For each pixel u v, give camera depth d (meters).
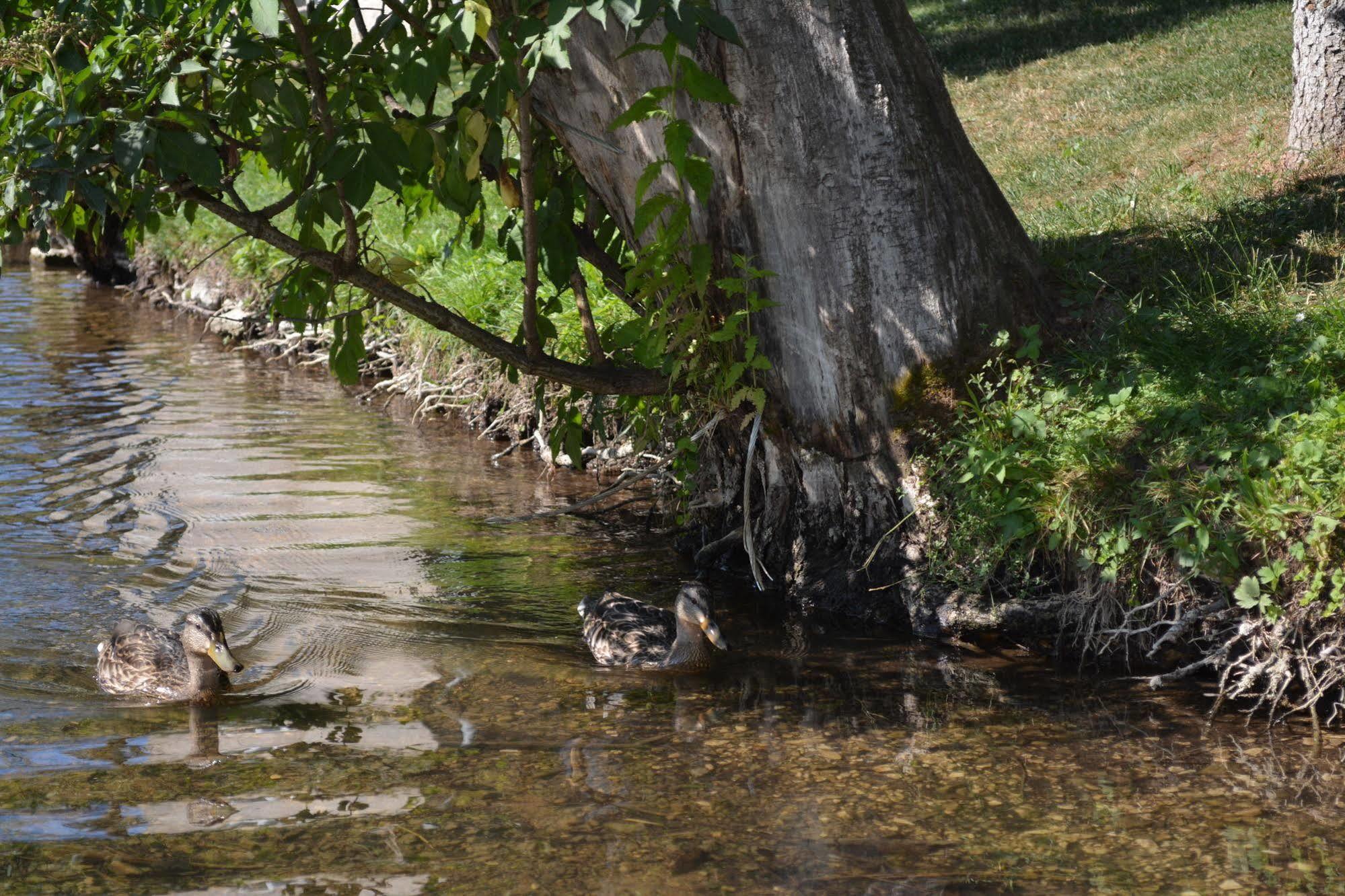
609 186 7.67
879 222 7.50
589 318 8.20
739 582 8.71
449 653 7.36
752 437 7.72
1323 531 6.09
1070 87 16.81
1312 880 4.67
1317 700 6.29
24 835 5.07
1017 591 7.36
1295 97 11.73
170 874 4.75
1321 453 6.46
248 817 5.25
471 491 10.77
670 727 6.26
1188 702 6.50
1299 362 7.59
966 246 7.76
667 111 7.20
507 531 9.72
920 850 4.95
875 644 7.50
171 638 7.18
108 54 6.50
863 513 7.98
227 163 7.38
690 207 7.34
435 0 6.63
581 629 7.82
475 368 12.81
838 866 4.83
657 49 6.07
